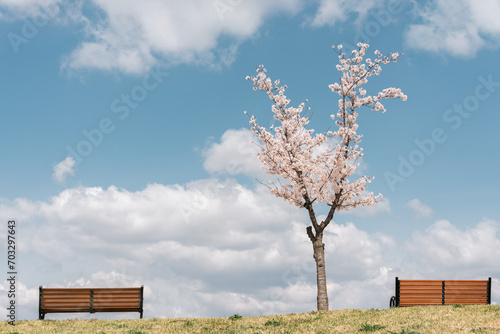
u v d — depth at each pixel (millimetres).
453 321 12398
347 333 12047
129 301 17016
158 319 16609
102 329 14133
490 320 12273
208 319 16281
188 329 14258
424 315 13797
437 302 17281
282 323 14406
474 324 11781
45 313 16656
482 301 17281
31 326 14945
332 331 12484
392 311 15211
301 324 13938
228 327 14281
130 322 15867
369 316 14359
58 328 14336
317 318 14812
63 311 16703
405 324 12562
